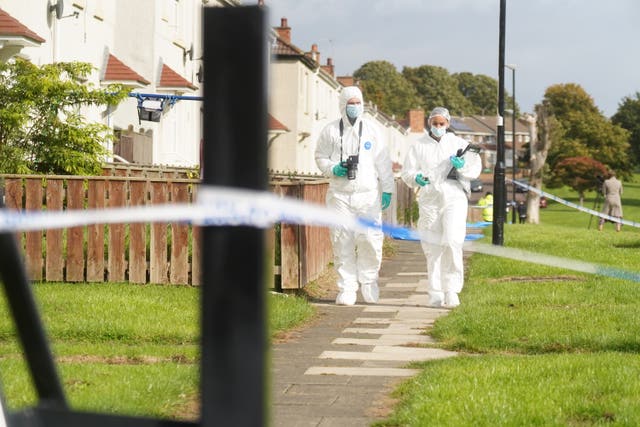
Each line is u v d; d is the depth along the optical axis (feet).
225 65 24.38
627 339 88.53
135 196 123.13
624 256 177.06
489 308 110.22
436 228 123.44
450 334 96.17
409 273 165.68
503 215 209.36
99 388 65.82
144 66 268.62
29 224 27.17
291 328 104.32
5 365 73.82
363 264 126.82
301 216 27.30
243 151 24.36
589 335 90.12
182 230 123.03
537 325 96.78
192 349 84.17
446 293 123.44
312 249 137.08
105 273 124.06
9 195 122.93
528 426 58.03
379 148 124.67
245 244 24.45
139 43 268.21
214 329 24.70
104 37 239.09
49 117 147.64
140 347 85.81
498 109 215.92
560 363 75.31
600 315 101.81
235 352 24.66
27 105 144.56
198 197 26.21
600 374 70.95
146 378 69.21
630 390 66.08
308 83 526.57
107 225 123.44
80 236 123.03
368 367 80.84
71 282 123.03
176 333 91.97
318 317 113.70
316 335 99.96
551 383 68.74
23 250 123.03
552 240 220.64
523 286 131.54
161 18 280.10
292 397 68.69
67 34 211.20
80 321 94.53
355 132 124.26
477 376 71.56
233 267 24.49
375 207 124.67
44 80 145.48
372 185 123.95
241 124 24.36
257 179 24.38
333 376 76.48
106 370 72.33
